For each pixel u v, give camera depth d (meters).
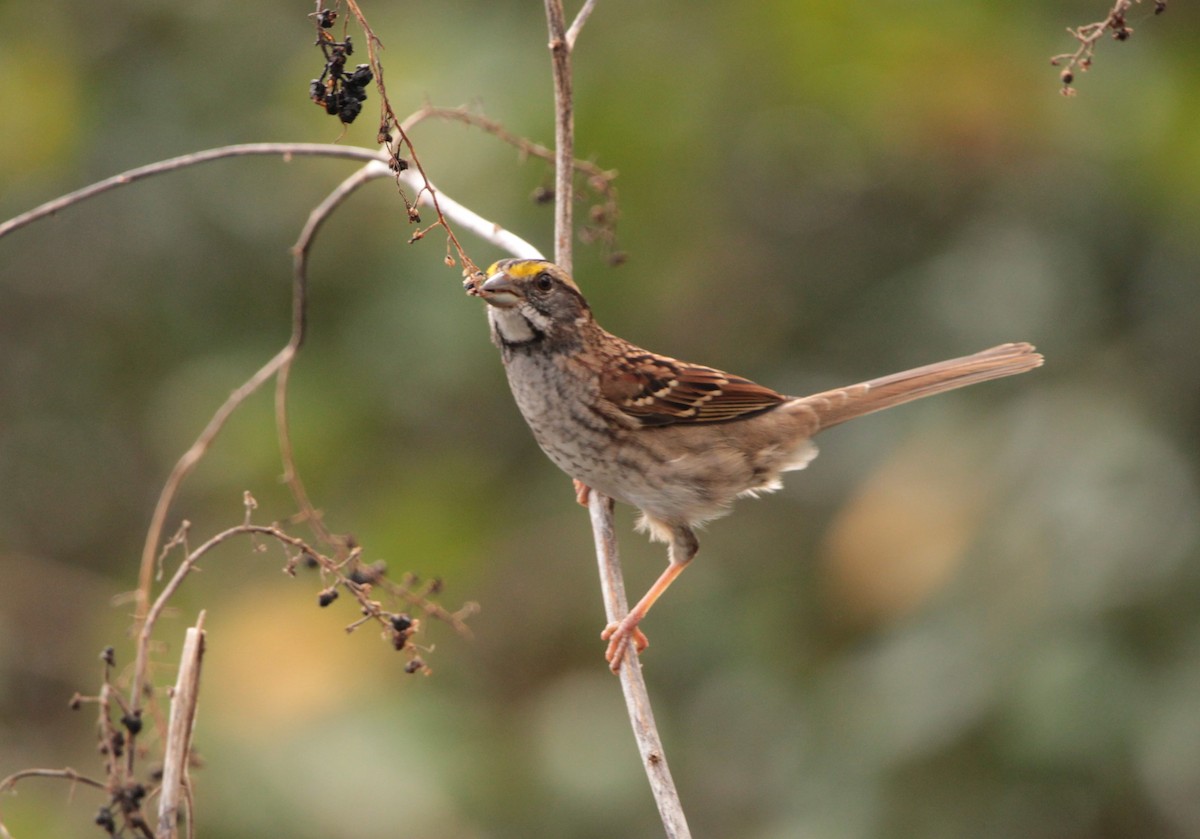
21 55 11.54
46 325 12.48
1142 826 9.09
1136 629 9.16
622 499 8.34
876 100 11.07
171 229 11.66
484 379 11.22
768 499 11.52
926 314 11.20
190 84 11.70
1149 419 9.70
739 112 11.35
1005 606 9.39
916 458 10.12
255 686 10.22
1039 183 10.91
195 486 11.50
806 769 9.88
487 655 11.59
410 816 9.71
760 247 12.02
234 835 9.48
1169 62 10.27
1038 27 10.67
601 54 11.14
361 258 11.31
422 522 11.23
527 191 10.52
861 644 10.08
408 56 10.89
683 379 8.34
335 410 11.14
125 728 6.04
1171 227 10.11
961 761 9.35
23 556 12.89
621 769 10.86
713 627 11.25
